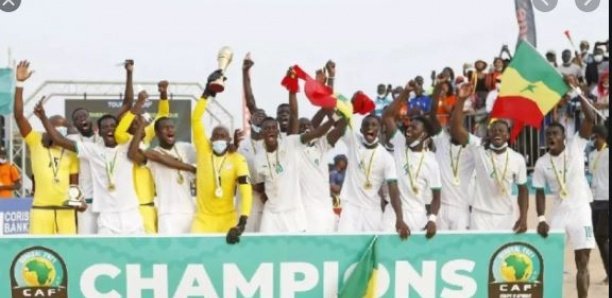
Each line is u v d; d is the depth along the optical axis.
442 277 10.08
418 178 10.83
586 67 21.06
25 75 10.61
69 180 10.83
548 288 10.17
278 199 10.71
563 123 20.44
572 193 11.17
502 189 10.84
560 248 10.16
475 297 10.11
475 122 20.62
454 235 10.07
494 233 10.12
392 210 10.94
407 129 11.08
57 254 9.83
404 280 10.02
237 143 10.56
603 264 14.48
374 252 9.96
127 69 11.25
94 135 11.60
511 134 12.34
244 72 11.88
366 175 10.82
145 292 9.87
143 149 10.64
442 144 11.46
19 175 19.25
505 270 10.12
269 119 10.62
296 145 10.81
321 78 11.62
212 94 10.34
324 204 11.18
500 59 20.41
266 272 9.91
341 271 9.98
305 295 9.95
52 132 10.61
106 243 9.83
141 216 10.69
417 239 10.04
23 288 9.84
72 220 10.84
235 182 10.45
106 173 10.55
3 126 20.06
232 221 10.52
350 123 10.74
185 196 10.73
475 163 11.02
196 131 10.34
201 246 9.87
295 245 9.92
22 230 17.33
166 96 11.20
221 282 9.88
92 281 9.85
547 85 10.82
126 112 11.14
